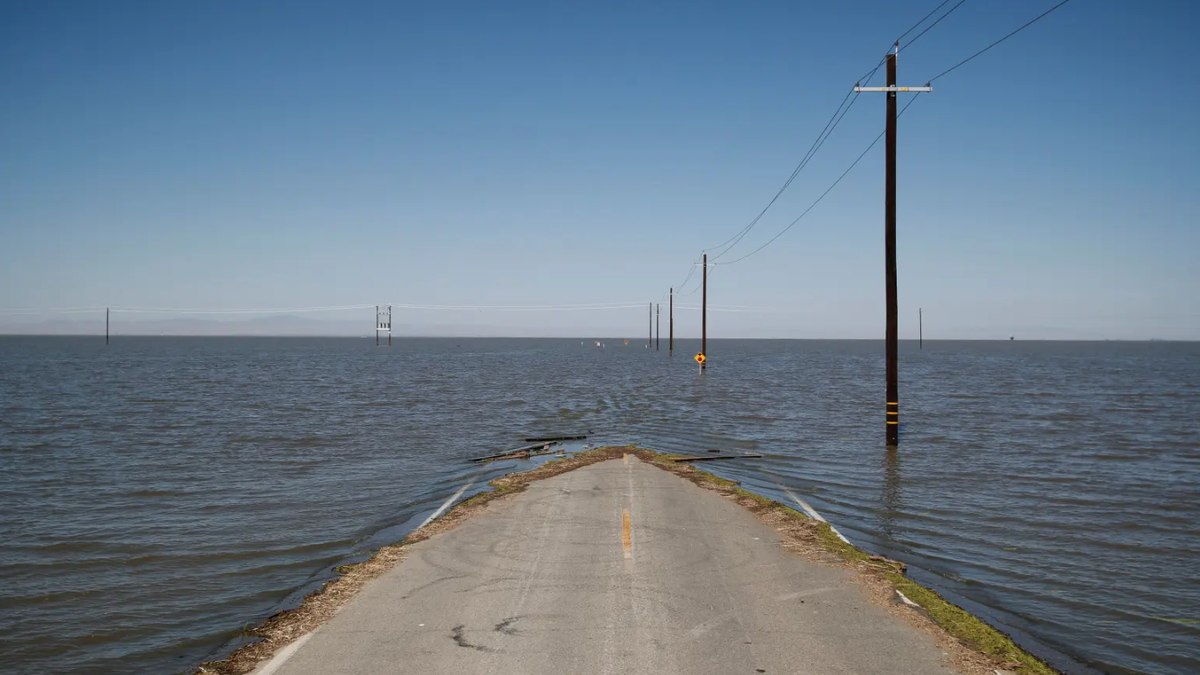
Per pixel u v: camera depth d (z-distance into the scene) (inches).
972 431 1188.5
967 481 768.3
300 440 1072.8
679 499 599.2
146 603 406.0
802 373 3063.5
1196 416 1427.2
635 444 1030.4
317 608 350.3
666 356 5433.1
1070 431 1195.9
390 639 307.7
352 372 3026.6
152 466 856.3
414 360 4510.3
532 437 1119.6
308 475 802.2
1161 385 2354.8
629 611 335.9
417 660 285.1
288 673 277.3
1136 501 675.4
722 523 514.3
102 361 3897.6
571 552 439.8
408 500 673.0
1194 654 342.6
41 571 464.8
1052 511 633.6
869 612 336.5
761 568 405.1
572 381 2487.7
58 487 735.1
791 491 711.1
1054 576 454.3
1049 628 372.2
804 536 477.1
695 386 2237.9
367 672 275.6
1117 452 976.3
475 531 496.4
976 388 2186.3
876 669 275.6
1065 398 1833.2
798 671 272.7
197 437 1095.0
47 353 5315.0
